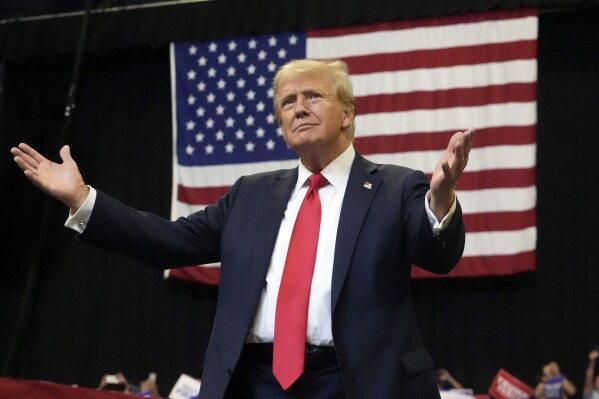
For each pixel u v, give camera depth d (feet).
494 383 22.75
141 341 26.45
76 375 26.78
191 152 25.11
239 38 25.08
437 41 23.50
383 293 7.34
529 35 22.94
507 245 22.43
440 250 7.17
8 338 27.30
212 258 8.61
